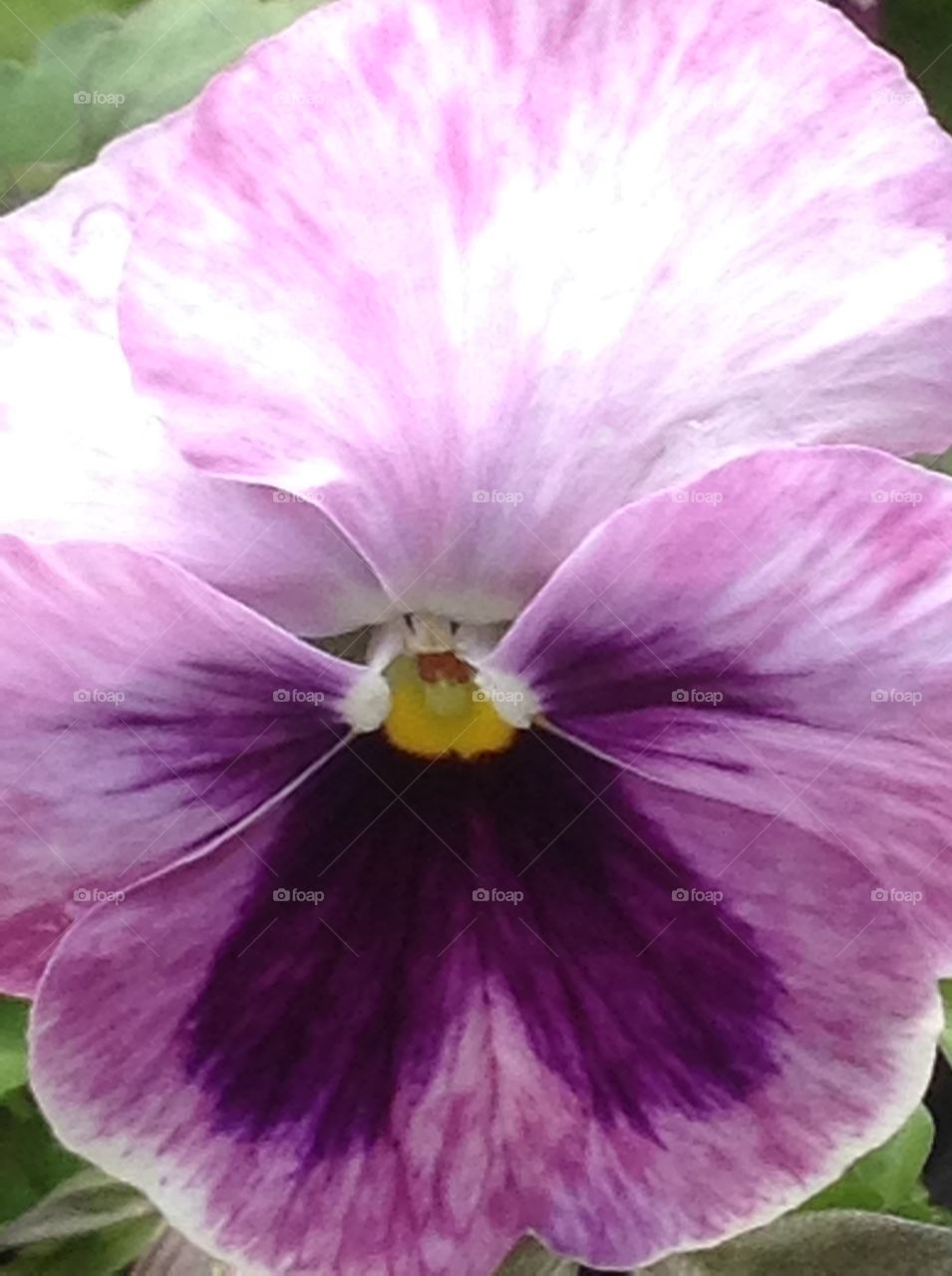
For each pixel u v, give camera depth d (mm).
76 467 69
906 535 64
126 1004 71
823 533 64
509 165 63
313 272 63
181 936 71
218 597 65
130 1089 71
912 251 65
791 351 66
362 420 66
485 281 64
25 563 64
